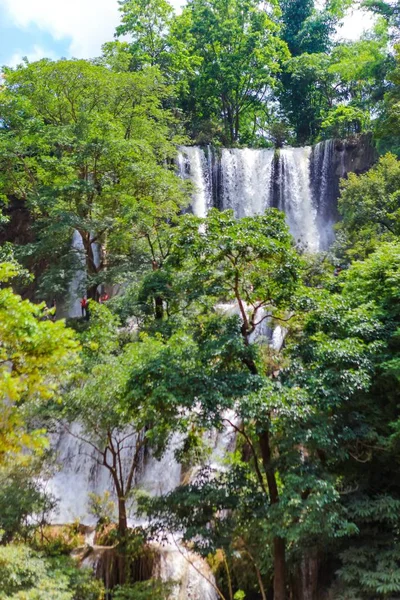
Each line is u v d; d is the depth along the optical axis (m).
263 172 47.47
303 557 16.06
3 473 18.55
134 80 34.50
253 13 56.69
